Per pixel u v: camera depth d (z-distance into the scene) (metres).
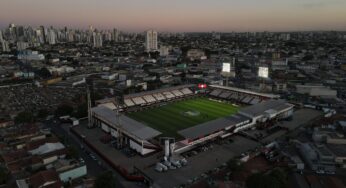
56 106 161.38
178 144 99.12
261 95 159.62
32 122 128.75
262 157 93.44
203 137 101.75
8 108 157.38
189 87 192.12
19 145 100.25
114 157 93.62
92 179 76.62
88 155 96.25
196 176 80.75
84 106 139.38
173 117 136.75
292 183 74.81
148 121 130.38
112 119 112.44
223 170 84.19
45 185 71.62
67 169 80.12
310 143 97.38
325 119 133.12
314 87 187.38
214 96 179.62
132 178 79.31
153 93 169.88
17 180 76.62
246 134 111.81
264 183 65.88
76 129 120.94
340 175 79.00
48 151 92.06
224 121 113.19
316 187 70.88
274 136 111.31
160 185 75.56
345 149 92.06
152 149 96.69
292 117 136.50
